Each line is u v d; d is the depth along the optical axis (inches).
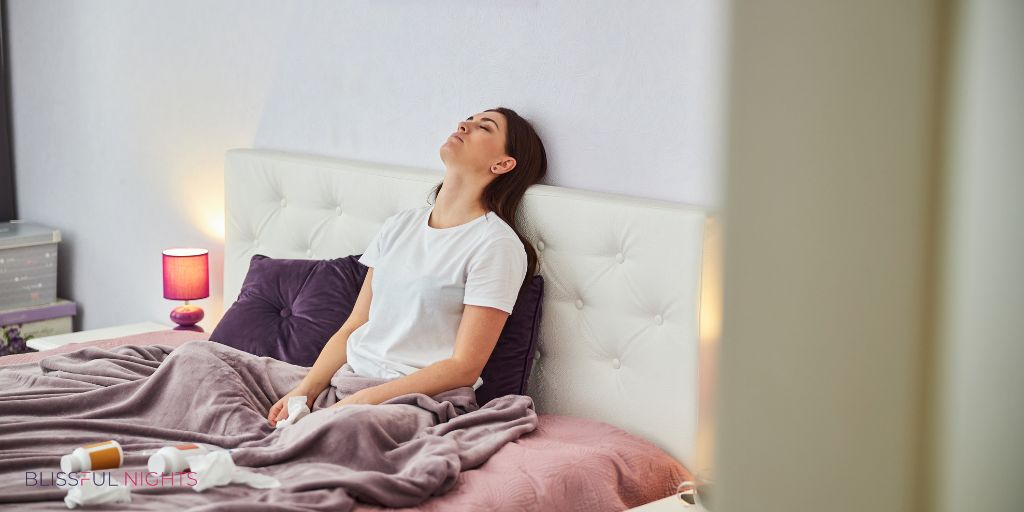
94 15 142.6
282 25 115.9
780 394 8.8
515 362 84.4
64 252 156.3
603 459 72.7
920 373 8.6
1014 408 8.4
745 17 8.5
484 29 95.0
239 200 115.3
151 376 81.7
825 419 8.8
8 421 77.7
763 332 8.7
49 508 61.8
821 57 8.5
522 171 88.4
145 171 137.8
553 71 89.7
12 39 160.1
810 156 8.5
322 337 94.3
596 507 70.2
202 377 80.0
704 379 77.9
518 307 85.4
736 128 8.6
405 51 103.1
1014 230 8.3
